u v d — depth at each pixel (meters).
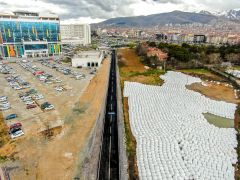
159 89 88.50
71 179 37.44
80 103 71.81
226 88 91.69
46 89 86.69
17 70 120.50
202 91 87.56
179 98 78.94
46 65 134.62
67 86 90.94
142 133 53.28
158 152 45.59
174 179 37.97
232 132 55.75
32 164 40.88
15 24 146.12
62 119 59.72
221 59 135.38
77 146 47.12
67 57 165.25
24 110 65.56
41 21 157.12
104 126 58.03
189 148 47.38
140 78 103.50
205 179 38.31
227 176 39.19
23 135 50.94
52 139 49.59
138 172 39.59
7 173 38.34
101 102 73.19
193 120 61.53
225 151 47.16
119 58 154.12
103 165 42.38
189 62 126.50
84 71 120.44
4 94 79.88
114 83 98.44
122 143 48.72
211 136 53.06
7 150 45.19
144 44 180.88
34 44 159.62
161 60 128.88
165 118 62.00
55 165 40.78
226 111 69.12
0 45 148.38
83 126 56.06
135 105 70.81
